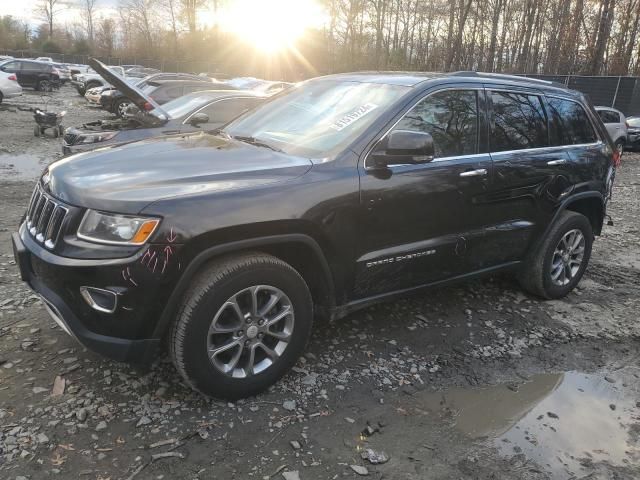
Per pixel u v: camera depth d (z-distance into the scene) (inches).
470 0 920.9
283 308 122.6
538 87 179.6
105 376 126.3
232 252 116.8
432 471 105.4
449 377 139.3
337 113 145.9
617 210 361.4
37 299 164.2
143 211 103.6
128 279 102.7
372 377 135.7
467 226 154.0
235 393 119.1
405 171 136.6
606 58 1252.5
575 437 118.7
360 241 130.8
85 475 97.9
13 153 455.5
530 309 183.3
